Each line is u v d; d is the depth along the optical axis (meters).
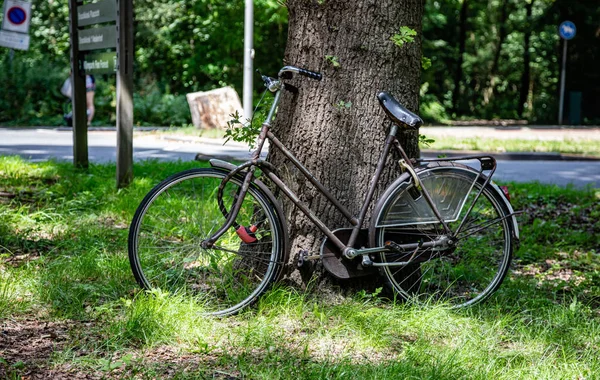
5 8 14.33
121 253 5.68
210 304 4.60
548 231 7.77
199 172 4.58
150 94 24.86
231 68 29.25
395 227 4.75
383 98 4.66
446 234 4.79
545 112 32.00
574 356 4.00
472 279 5.52
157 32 28.84
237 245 4.92
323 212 4.77
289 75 4.61
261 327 4.16
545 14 33.88
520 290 5.25
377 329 4.23
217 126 20.38
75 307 4.41
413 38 4.80
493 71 44.66
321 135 4.80
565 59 31.05
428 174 4.72
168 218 5.23
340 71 4.78
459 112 41.59
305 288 4.77
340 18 4.77
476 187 4.86
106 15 9.09
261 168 4.63
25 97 23.56
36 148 14.86
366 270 4.73
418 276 4.98
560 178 13.12
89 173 10.09
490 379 3.64
